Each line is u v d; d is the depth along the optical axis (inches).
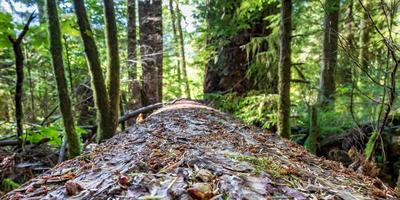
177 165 62.6
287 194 49.9
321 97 236.1
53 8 122.3
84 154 95.5
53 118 193.2
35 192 56.5
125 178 53.8
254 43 222.1
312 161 86.7
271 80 219.9
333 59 226.8
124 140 110.8
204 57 262.4
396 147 179.8
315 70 290.4
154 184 51.8
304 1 186.5
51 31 123.1
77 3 140.0
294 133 220.8
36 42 139.0
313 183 59.4
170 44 486.6
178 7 469.7
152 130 122.2
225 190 48.9
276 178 57.8
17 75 140.1
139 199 46.3
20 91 143.3
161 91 297.7
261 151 85.7
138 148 88.1
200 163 63.1
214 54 254.2
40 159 156.0
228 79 251.3
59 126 188.5
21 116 148.3
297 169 68.2
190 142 92.7
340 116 205.3
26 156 151.6
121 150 90.4
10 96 253.9
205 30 228.7
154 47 292.4
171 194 47.3
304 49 305.4
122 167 66.1
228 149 83.6
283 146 103.7
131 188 50.7
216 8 218.7
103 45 251.3
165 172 58.7
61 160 144.4
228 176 55.1
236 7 209.6
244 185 51.3
